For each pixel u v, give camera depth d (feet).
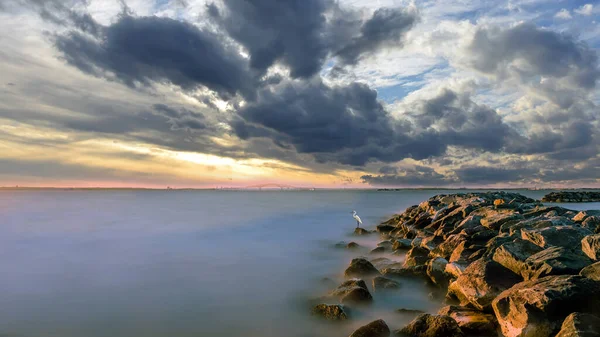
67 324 33.04
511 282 28.96
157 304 38.27
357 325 30.12
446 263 38.91
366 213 169.68
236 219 135.13
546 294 22.13
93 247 74.02
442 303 34.24
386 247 64.75
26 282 46.98
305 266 55.77
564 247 31.89
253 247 73.56
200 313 35.47
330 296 35.73
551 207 63.46
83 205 232.94
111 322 33.32
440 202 108.17
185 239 84.74
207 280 47.88
